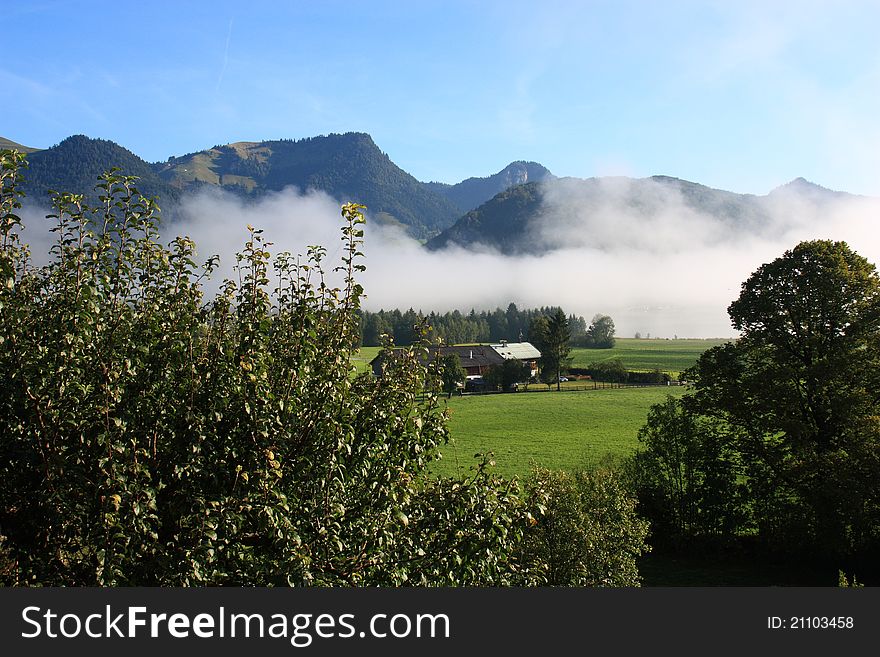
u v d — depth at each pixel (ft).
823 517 101.04
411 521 35.76
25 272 30.71
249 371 30.32
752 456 118.11
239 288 33.19
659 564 118.83
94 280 29.99
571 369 472.44
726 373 121.39
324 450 32.01
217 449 30.45
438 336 39.83
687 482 128.57
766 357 119.44
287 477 31.81
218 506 28.12
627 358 582.76
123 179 31.50
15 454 28.09
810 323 113.60
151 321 30.91
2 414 27.99
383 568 33.24
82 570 28.96
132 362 29.94
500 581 38.73
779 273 116.78
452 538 34.71
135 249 32.27
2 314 27.66
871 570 107.34
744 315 121.08
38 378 27.81
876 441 99.19
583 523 85.35
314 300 33.65
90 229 30.73
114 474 26.37
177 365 30.96
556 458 203.10
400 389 35.94
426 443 37.40
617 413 298.76
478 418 292.81
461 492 35.60
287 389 31.53
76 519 28.78
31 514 29.40
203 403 30.42
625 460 141.59
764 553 117.60
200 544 27.50
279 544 30.37
